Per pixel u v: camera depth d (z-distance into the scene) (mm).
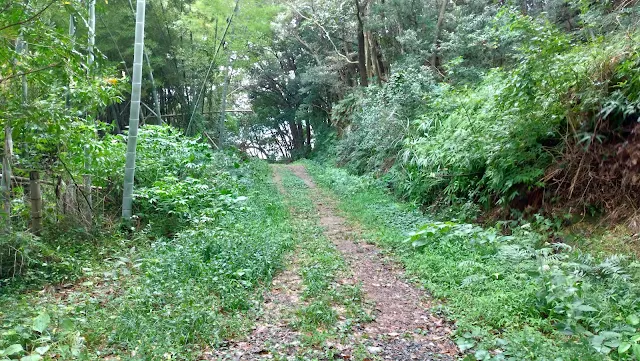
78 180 7898
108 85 7613
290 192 14117
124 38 15281
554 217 6664
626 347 3066
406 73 13398
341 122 22484
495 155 7523
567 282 4215
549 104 6922
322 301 4562
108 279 5492
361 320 4305
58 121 5562
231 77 21312
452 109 10656
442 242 6547
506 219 7613
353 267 6234
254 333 3971
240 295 4664
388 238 7555
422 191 10250
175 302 4414
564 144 7078
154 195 8633
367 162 15375
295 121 32969
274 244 6703
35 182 6508
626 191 6109
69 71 5246
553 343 3502
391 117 13195
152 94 18141
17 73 5332
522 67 6750
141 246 7023
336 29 21328
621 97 6215
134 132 8055
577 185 6703
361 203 11094
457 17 15797
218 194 9727
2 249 5414
